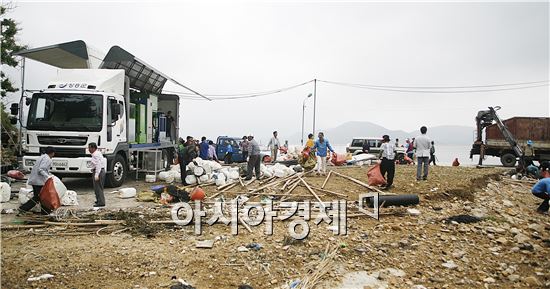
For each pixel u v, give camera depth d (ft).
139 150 47.80
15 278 17.13
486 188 46.14
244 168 52.11
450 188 41.55
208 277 18.53
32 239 22.86
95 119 38.55
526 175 63.93
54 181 30.76
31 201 28.99
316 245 23.77
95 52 46.55
